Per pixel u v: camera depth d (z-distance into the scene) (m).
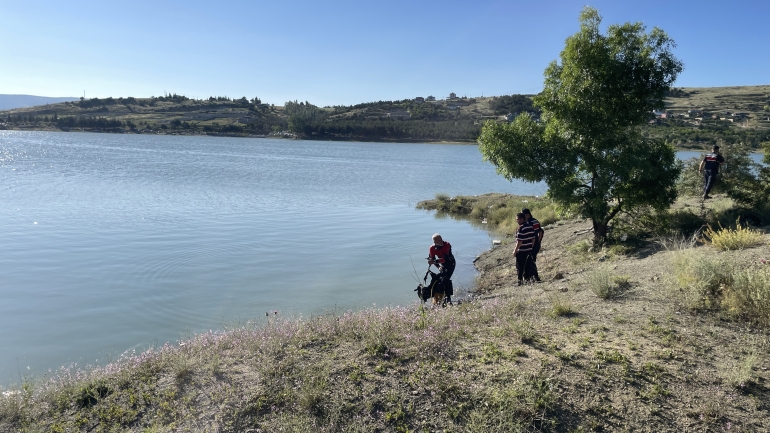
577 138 12.94
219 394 4.90
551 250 15.35
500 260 15.16
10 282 11.94
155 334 9.01
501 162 13.25
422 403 4.68
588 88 12.52
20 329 9.16
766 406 4.53
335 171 51.75
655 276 8.61
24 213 21.17
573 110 12.60
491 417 4.43
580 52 12.55
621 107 12.60
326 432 4.30
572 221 19.25
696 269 7.57
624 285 8.41
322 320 7.21
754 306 6.45
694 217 13.09
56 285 11.78
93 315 9.92
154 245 16.08
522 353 5.60
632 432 4.25
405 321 6.79
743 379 4.82
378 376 5.15
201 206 24.95
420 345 5.79
